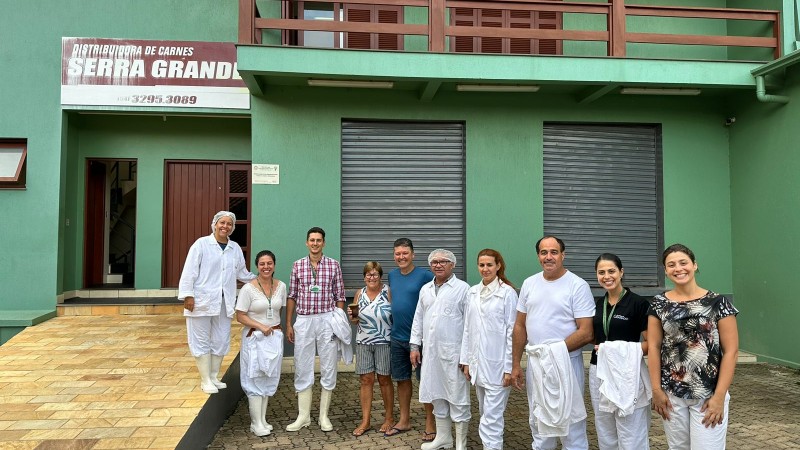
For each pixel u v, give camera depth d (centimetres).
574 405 333
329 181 665
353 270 677
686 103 719
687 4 757
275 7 709
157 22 696
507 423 471
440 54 606
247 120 791
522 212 688
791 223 629
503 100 691
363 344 442
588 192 712
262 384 440
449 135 696
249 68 581
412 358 412
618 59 625
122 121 768
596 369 325
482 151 687
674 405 287
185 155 780
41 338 579
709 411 274
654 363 297
